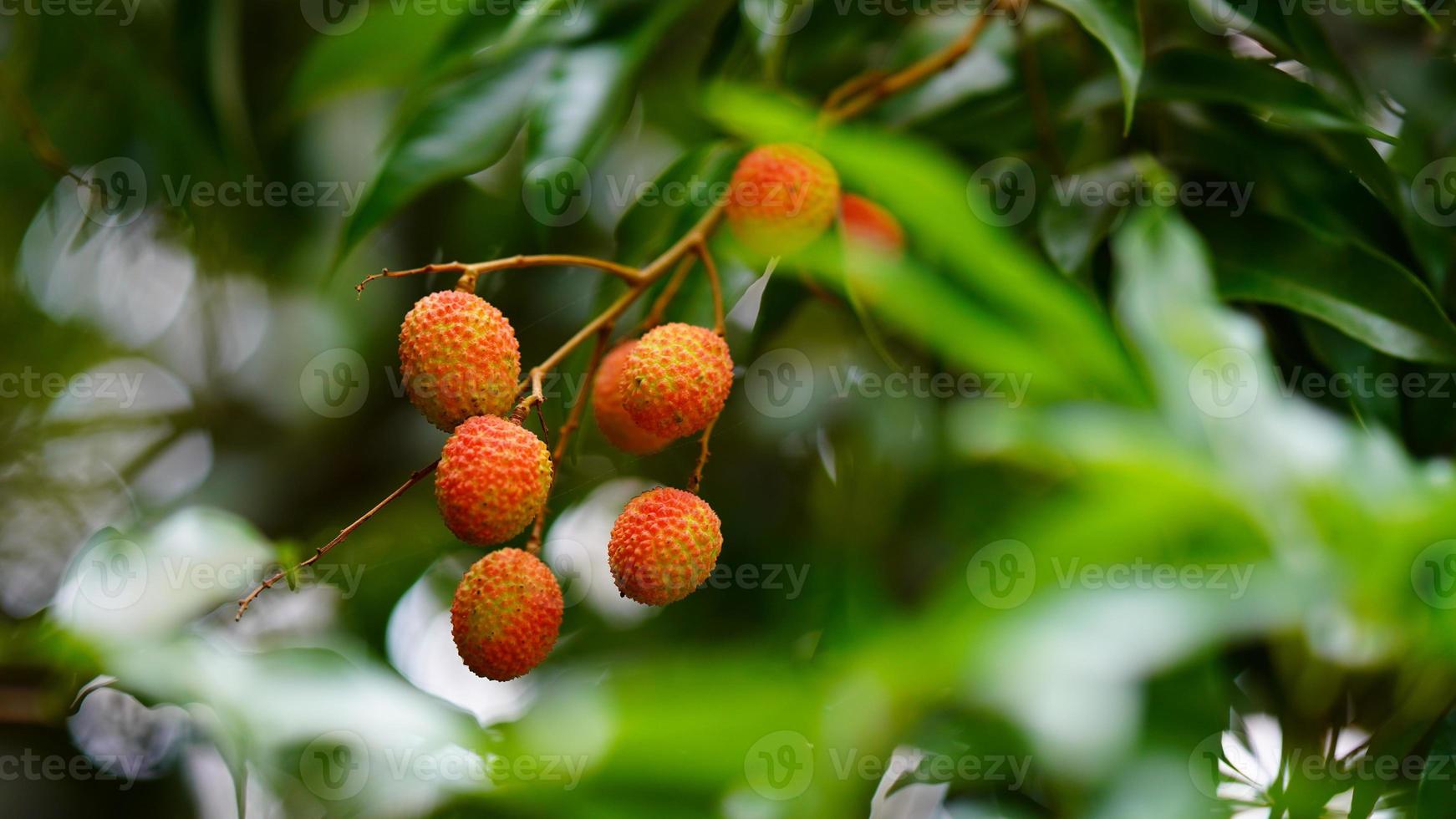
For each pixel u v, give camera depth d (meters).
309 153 1.41
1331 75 1.25
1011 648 1.03
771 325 1.29
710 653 1.27
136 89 1.41
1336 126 1.23
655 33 1.27
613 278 1.27
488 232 1.39
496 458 1.17
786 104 1.24
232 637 1.36
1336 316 1.21
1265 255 1.23
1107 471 1.03
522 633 1.18
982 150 1.29
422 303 1.18
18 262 1.46
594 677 1.32
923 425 1.30
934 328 1.07
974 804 1.13
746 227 1.22
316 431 1.43
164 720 1.33
